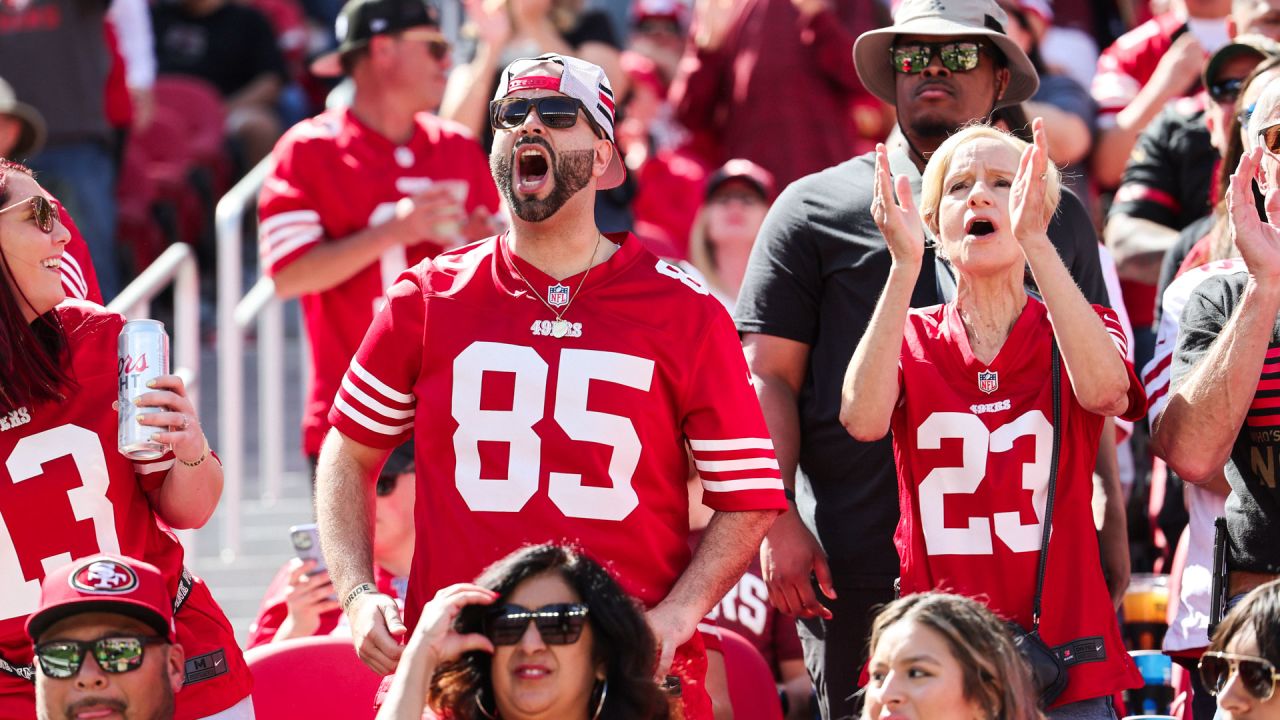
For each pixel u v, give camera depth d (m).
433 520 14.98
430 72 24.66
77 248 18.02
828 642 17.84
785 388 18.09
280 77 44.78
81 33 32.66
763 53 30.84
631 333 15.04
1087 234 18.36
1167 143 24.05
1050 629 15.24
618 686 13.59
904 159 18.62
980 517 15.50
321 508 15.62
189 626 15.48
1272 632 13.73
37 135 27.98
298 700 18.11
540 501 14.77
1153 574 22.05
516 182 15.12
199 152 42.16
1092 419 15.73
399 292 15.52
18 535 14.92
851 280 17.81
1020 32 26.41
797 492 18.44
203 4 44.34
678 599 14.80
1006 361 15.62
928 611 13.79
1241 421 15.40
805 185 18.38
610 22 33.31
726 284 27.83
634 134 33.38
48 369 15.09
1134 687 15.33
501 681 13.58
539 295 15.16
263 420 31.44
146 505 15.53
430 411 15.08
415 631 13.57
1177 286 17.52
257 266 42.62
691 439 15.29
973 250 15.55
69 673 13.98
